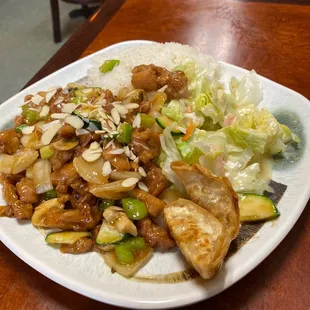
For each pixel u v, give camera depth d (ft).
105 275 0.87
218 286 0.81
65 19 3.25
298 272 0.92
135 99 1.16
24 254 0.90
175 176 1.03
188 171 0.93
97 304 0.88
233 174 1.08
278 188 1.03
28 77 2.74
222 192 0.89
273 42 1.64
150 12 1.85
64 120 1.08
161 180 1.03
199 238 0.83
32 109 1.20
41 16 3.31
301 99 1.23
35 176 1.05
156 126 1.12
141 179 1.02
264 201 0.96
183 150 1.08
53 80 1.43
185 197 1.02
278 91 1.28
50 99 1.22
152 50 1.45
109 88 1.36
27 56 2.93
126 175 0.99
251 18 1.77
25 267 0.96
